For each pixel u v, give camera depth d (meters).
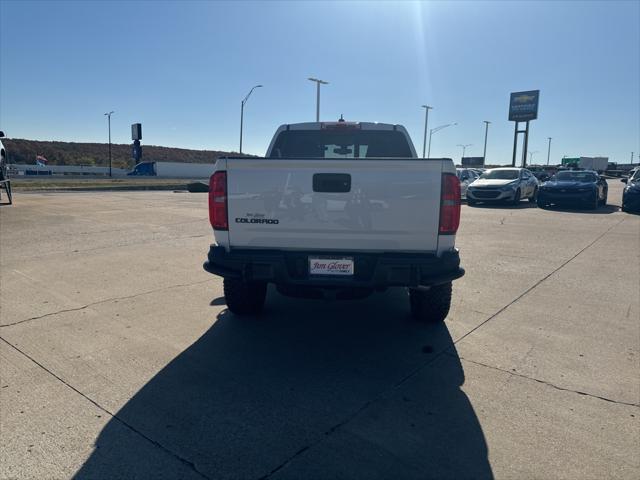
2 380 3.31
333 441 2.64
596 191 17.14
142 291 5.56
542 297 5.52
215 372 3.50
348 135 5.68
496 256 8.01
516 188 18.56
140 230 10.38
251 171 3.73
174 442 2.62
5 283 5.80
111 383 3.29
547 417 2.91
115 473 2.35
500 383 3.36
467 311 5.00
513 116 58.03
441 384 3.34
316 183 3.67
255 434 2.71
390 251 3.71
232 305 4.62
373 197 3.63
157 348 3.92
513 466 2.44
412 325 4.57
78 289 5.59
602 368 3.61
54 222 11.46
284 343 4.10
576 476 2.36
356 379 3.42
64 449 2.54
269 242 3.82
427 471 2.39
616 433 2.74
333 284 3.70
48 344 3.94
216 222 3.85
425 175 3.58
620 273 6.76
